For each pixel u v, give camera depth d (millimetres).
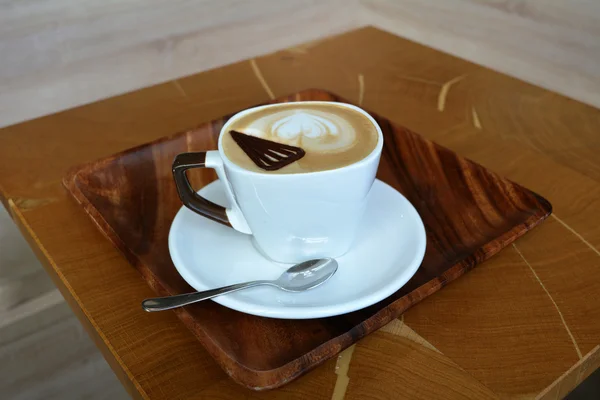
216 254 406
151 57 916
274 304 360
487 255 397
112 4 833
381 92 666
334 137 395
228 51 1004
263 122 412
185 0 905
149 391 336
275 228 386
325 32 1121
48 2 775
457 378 338
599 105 858
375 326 344
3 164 542
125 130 600
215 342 338
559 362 345
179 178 398
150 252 420
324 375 342
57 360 835
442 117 607
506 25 936
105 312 382
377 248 406
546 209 431
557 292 387
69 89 855
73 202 483
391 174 492
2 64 779
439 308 378
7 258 751
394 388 335
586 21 828
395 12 1105
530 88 681
